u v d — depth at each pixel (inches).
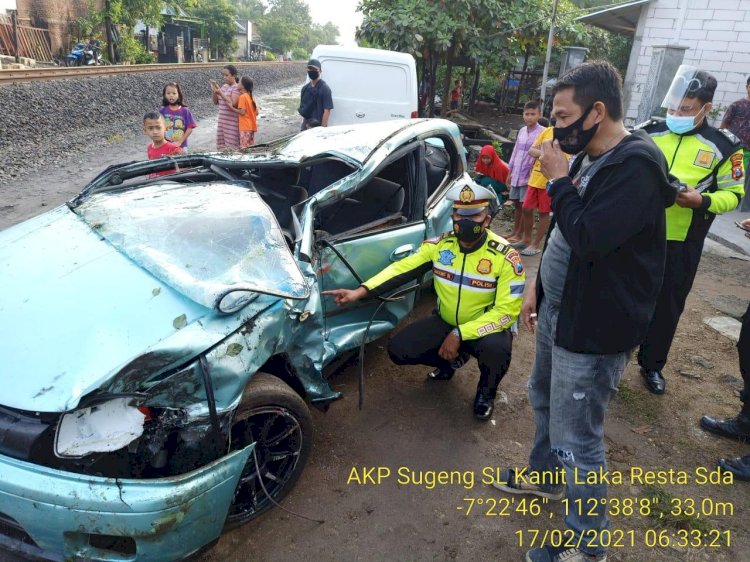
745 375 115.0
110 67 828.6
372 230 127.1
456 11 374.3
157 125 191.0
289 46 3299.7
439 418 125.7
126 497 71.2
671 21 379.2
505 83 617.9
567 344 77.0
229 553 90.7
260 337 86.5
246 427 89.1
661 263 74.4
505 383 139.9
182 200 114.7
